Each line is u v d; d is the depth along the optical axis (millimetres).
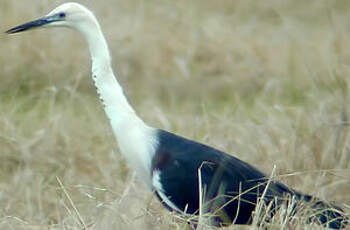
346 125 12758
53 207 12016
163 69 17344
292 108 14172
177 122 14750
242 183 10266
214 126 13695
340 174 12125
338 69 14961
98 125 14367
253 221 9828
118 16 18906
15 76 16344
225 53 17812
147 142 10477
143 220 10055
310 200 10297
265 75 17297
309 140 12641
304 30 19719
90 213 10734
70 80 16250
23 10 17375
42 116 15117
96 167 13219
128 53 17484
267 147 12820
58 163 13281
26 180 12617
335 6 21547
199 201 10164
